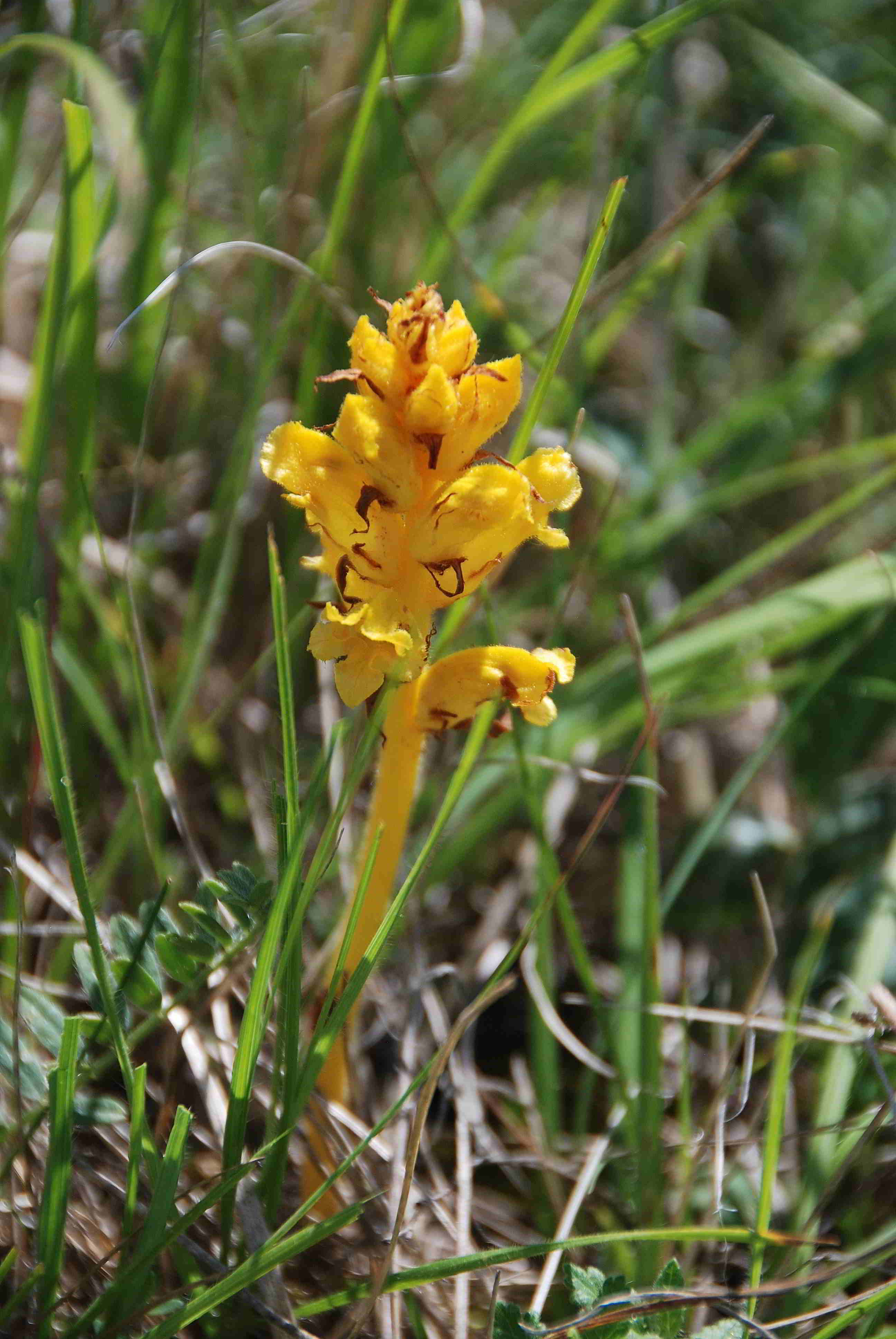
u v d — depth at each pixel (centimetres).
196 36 63
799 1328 55
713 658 65
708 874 66
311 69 72
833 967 63
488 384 51
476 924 65
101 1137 57
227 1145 53
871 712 67
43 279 77
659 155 79
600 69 60
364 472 51
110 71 66
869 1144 59
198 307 73
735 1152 59
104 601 65
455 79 74
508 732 59
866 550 67
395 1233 53
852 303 84
